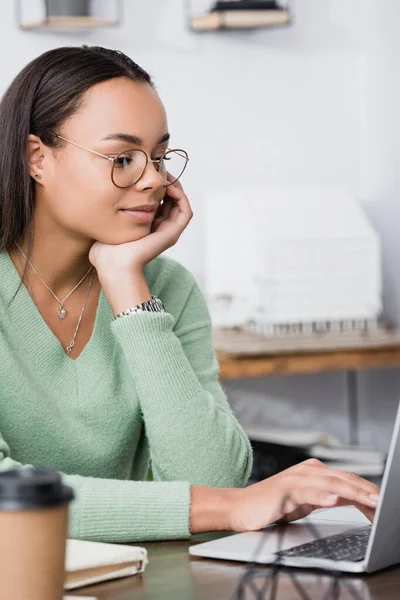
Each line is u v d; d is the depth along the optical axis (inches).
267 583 42.3
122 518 55.1
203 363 75.7
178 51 159.2
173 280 77.4
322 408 170.9
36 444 68.3
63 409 68.8
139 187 66.9
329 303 145.3
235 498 56.9
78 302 71.5
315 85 166.9
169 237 70.1
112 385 70.3
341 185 168.6
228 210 147.9
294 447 139.3
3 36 148.5
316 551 49.5
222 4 154.1
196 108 161.0
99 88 66.2
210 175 162.2
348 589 43.8
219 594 44.1
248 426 152.9
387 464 45.3
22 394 67.4
